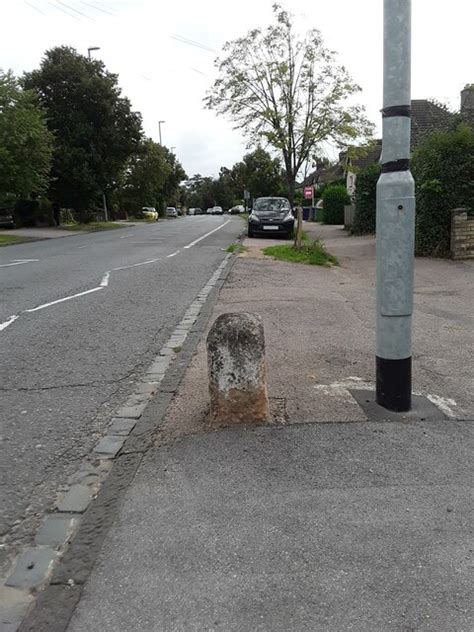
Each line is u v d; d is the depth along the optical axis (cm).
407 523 277
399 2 369
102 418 427
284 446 356
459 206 1297
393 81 379
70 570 247
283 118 2450
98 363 561
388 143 389
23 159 2591
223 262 1371
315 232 2619
